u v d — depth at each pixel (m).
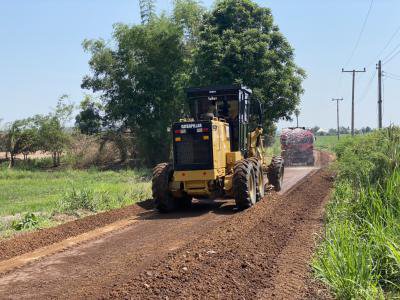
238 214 13.38
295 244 9.35
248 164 14.56
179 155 14.27
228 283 7.09
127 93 34.06
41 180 28.17
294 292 6.71
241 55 29.19
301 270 7.64
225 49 29.14
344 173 14.62
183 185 14.53
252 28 30.33
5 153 41.53
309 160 38.44
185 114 33.25
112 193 18.78
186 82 31.30
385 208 8.67
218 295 6.63
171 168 15.02
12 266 8.95
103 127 35.81
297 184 21.23
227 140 15.43
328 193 17.14
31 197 20.64
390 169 10.45
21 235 11.74
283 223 11.52
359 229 8.66
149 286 6.97
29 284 7.80
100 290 7.17
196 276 7.39
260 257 8.47
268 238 9.93
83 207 15.82
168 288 6.89
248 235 10.20
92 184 24.12
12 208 16.53
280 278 7.32
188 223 12.70
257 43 29.22
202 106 16.09
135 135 35.53
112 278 7.80
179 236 10.98
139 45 34.34
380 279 6.70
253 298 6.54
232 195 14.88
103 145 37.88
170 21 35.12
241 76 29.14
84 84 35.25
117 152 39.28
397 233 7.41
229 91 15.80
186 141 14.23
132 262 8.78
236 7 30.16
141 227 12.43
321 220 11.65
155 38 34.28
